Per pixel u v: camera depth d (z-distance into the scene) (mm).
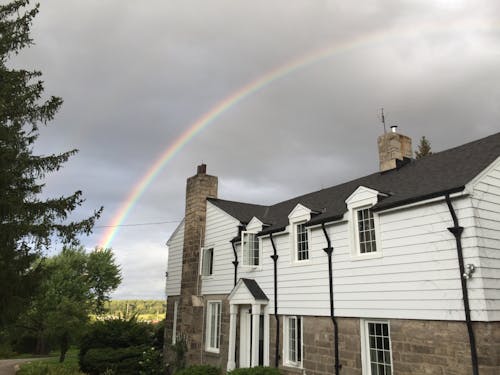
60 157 14594
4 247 12547
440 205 9664
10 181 12867
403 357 9930
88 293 48062
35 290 13414
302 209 14445
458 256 9016
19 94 14242
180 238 23094
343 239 12445
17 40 15000
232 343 16266
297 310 13867
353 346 11477
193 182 21641
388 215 10961
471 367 8438
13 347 42875
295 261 14430
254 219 17125
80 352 20234
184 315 19828
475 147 11719
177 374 16359
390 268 10664
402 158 14383
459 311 8828
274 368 13328
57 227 13914
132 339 20188
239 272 17391
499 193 9648
